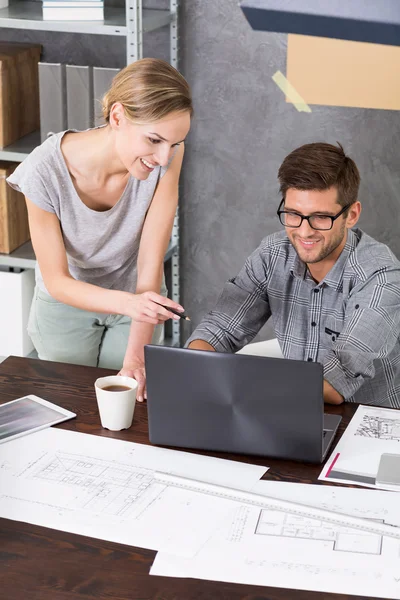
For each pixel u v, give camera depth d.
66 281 1.91
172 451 1.51
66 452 1.50
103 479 1.41
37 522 1.29
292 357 2.02
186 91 1.74
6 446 1.52
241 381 1.44
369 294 1.84
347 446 1.52
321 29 1.07
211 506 1.33
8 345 3.13
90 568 1.19
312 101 2.97
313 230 1.79
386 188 3.02
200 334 1.97
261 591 1.13
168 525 1.28
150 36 3.04
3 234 2.98
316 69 2.93
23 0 3.11
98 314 2.19
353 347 1.76
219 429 1.49
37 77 3.11
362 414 1.65
